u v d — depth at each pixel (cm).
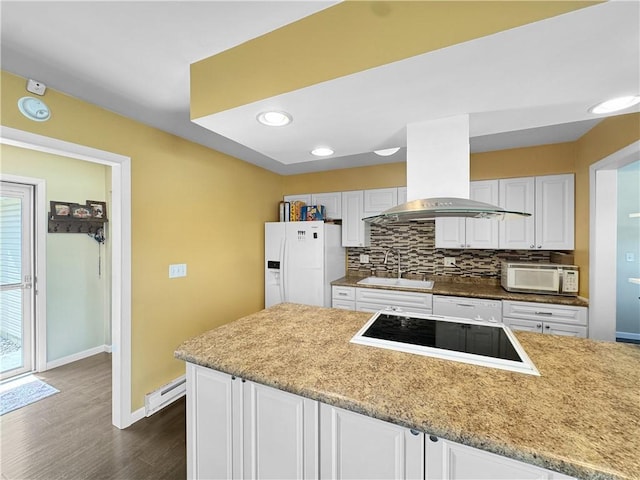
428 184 139
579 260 249
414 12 91
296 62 110
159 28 114
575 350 126
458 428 76
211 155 281
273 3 101
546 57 90
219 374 126
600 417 80
